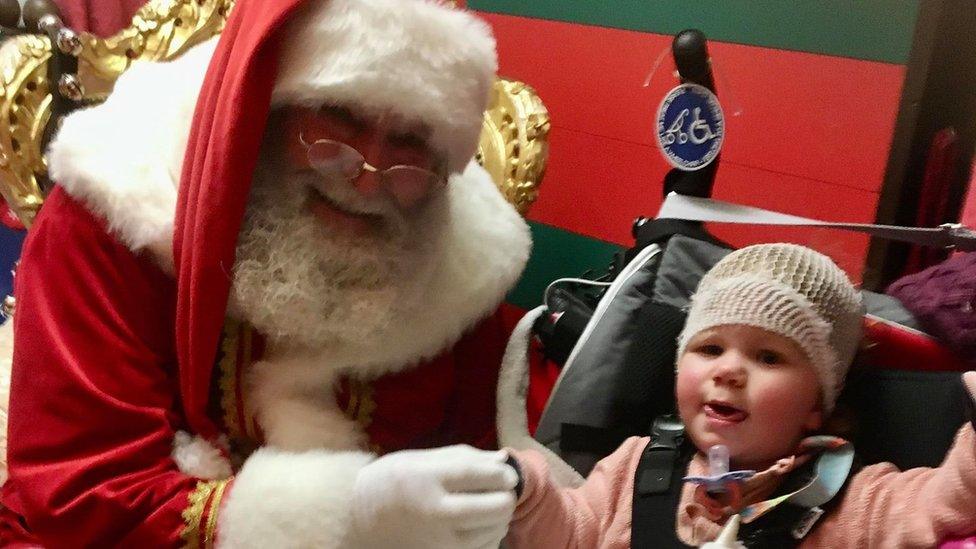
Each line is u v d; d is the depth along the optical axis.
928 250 1.03
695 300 0.83
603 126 1.29
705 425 0.78
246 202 0.84
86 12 1.38
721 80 1.12
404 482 0.72
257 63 0.77
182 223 0.84
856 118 1.03
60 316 0.85
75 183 0.87
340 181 0.82
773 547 0.75
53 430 0.83
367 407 0.97
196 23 1.23
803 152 1.08
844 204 1.05
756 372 0.77
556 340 1.03
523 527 0.78
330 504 0.77
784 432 0.77
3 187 1.14
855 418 0.82
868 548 0.73
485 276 0.99
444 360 1.03
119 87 0.97
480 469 0.73
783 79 1.09
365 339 0.89
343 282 0.86
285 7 0.76
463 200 1.01
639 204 1.25
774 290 0.78
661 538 0.79
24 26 1.27
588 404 0.93
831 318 0.78
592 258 1.34
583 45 1.29
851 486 0.76
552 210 1.39
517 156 1.19
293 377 0.89
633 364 0.93
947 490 0.66
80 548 0.82
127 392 0.85
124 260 0.88
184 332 0.84
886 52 1.00
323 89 0.78
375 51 0.77
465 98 0.83
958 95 1.02
